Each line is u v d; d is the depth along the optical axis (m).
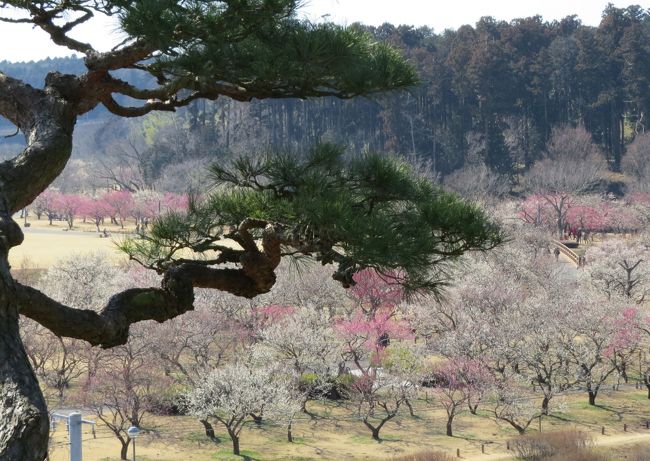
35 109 5.76
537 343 41.31
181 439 35.09
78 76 6.08
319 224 6.28
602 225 95.56
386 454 34.38
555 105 137.25
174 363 39.12
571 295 49.91
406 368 39.56
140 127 172.62
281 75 6.27
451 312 43.91
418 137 124.12
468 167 105.75
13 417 3.36
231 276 6.93
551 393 39.56
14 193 5.05
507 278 51.94
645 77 129.00
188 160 114.69
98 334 5.54
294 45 6.05
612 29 141.25
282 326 42.44
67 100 6.00
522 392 40.62
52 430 31.97
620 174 124.50
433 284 7.18
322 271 45.91
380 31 156.00
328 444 35.44
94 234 92.38
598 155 119.81
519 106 135.12
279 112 130.38
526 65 136.62
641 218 95.44
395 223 6.96
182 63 5.93
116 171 138.75
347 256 6.44
